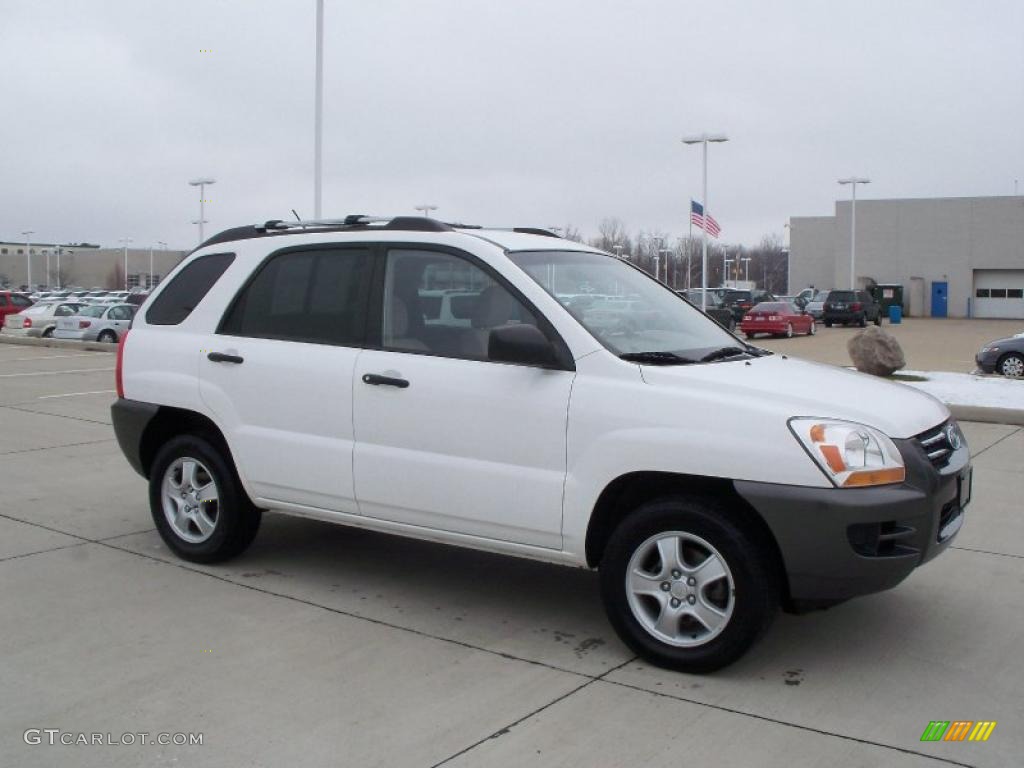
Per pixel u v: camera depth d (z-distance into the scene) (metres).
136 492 8.18
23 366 19.97
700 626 4.50
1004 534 6.85
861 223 62.03
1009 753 3.77
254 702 4.21
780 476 4.23
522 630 5.07
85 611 5.31
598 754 3.75
